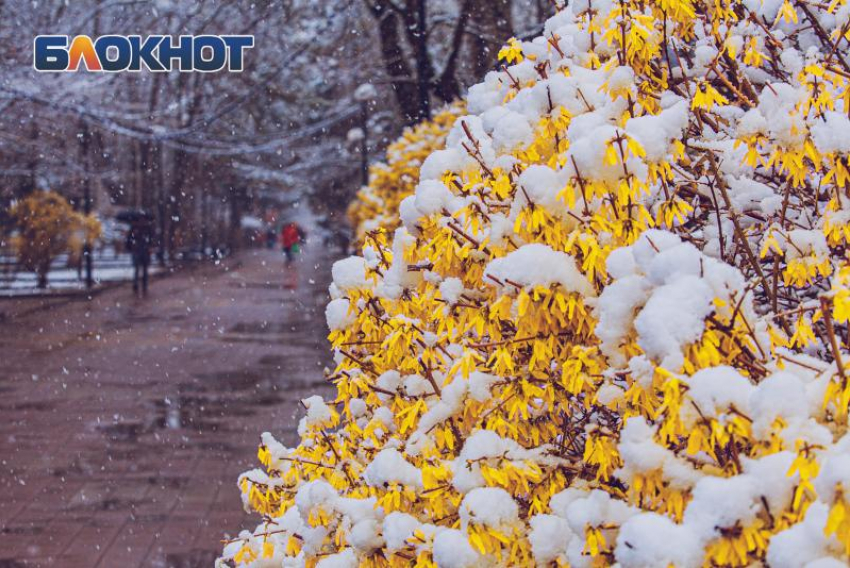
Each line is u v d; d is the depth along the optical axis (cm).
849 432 246
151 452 1073
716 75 433
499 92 437
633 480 275
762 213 414
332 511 370
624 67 350
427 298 383
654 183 344
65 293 3306
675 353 261
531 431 363
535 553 308
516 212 336
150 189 5125
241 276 4312
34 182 3978
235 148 2633
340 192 5900
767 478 238
